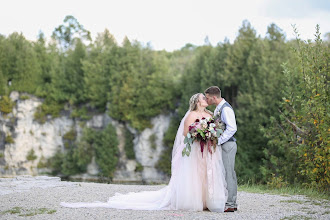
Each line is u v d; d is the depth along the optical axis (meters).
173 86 40.25
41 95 43.59
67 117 43.50
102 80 41.94
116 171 40.16
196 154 6.91
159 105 40.00
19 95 43.22
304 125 12.70
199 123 6.79
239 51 31.03
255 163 24.09
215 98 7.02
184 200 6.81
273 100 24.50
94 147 40.31
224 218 5.95
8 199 8.07
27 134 43.09
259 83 26.06
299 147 11.97
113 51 42.34
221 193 6.73
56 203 7.59
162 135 39.97
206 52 36.50
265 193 10.16
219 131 6.75
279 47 27.52
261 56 27.69
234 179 6.92
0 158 42.50
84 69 42.28
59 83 43.75
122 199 7.39
